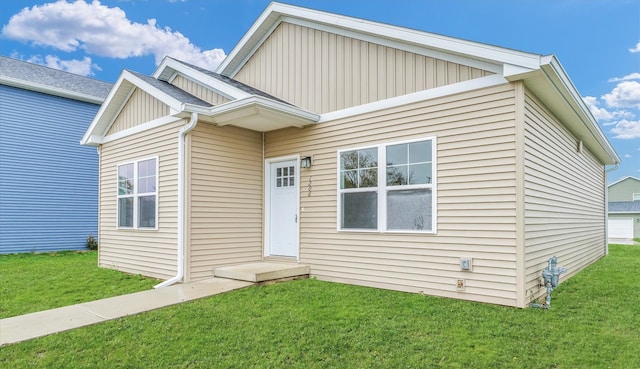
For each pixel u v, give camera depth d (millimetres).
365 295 5480
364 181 6270
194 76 7488
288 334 3982
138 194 7566
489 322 4281
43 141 12555
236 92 6691
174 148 6758
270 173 7723
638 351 3545
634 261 10039
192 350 3607
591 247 9844
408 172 5789
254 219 7457
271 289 5844
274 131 7578
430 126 5609
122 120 8188
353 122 6457
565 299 5340
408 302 5078
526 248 4883
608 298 5410
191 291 5664
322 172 6824
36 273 7586
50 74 13844
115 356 3484
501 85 5020
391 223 5930
